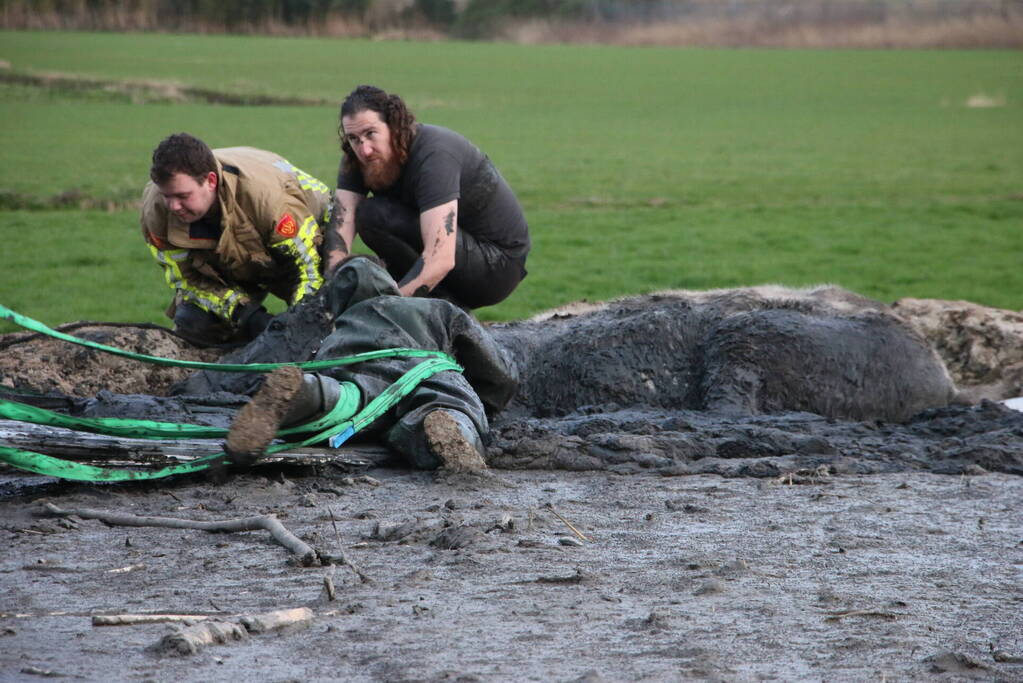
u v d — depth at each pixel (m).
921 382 13.23
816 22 156.12
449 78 95.69
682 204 41.66
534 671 5.81
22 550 7.72
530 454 10.23
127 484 9.38
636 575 7.25
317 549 7.72
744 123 70.50
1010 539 8.12
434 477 9.54
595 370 13.35
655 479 9.80
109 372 12.80
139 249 28.94
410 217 12.66
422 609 6.63
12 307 21.41
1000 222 37.88
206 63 100.44
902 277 27.91
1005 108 80.06
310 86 83.69
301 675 5.77
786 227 36.34
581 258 30.23
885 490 9.46
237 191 12.12
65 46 111.25
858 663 5.96
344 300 11.00
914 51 137.12
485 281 13.16
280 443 9.93
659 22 161.75
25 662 5.89
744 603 6.78
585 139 61.22
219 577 7.20
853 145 60.59
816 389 12.91
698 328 13.51
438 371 10.29
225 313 12.80
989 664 5.95
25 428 9.34
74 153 49.06
